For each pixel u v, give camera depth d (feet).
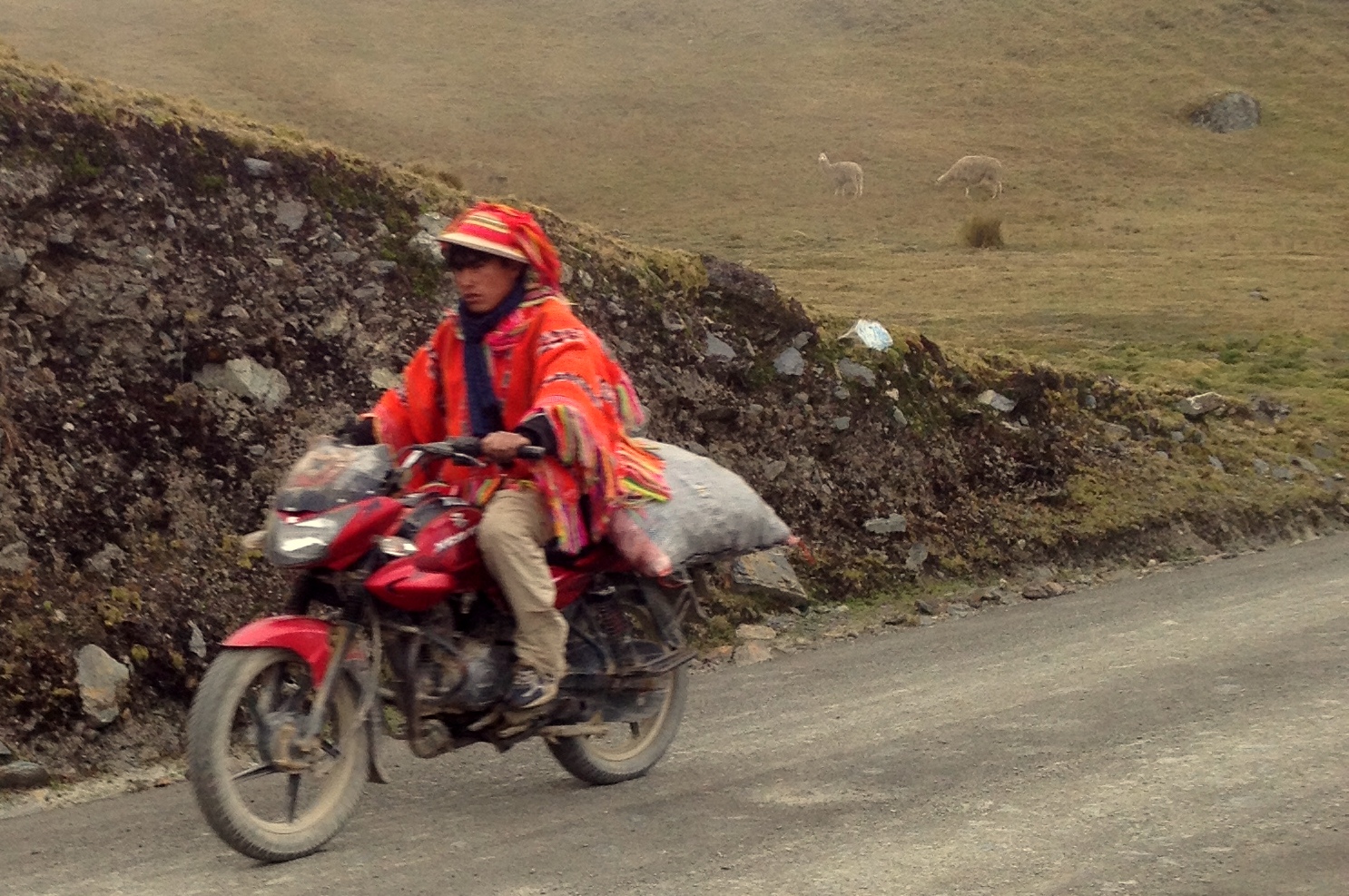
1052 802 16.57
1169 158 171.53
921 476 38.11
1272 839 14.97
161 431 27.63
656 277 38.45
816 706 22.91
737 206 149.07
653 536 17.35
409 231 34.86
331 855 15.57
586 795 17.97
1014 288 97.71
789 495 35.68
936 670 25.29
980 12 230.27
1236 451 46.01
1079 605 31.89
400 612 15.74
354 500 15.10
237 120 36.70
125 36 194.90
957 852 14.93
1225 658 23.99
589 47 217.56
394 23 221.46
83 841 17.42
